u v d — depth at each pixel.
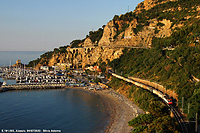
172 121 100.38
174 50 188.12
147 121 116.62
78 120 134.50
